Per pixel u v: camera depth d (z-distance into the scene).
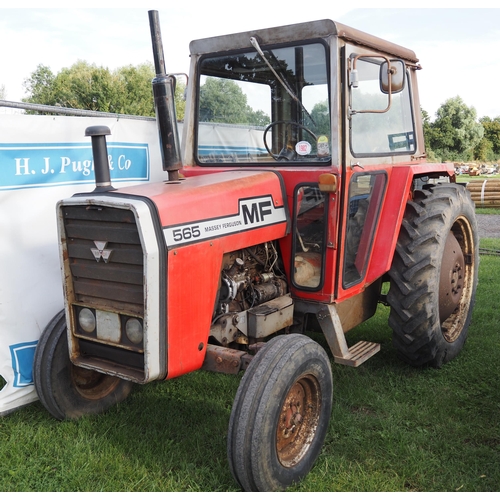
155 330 2.47
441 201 3.96
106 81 30.30
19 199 3.55
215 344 3.02
